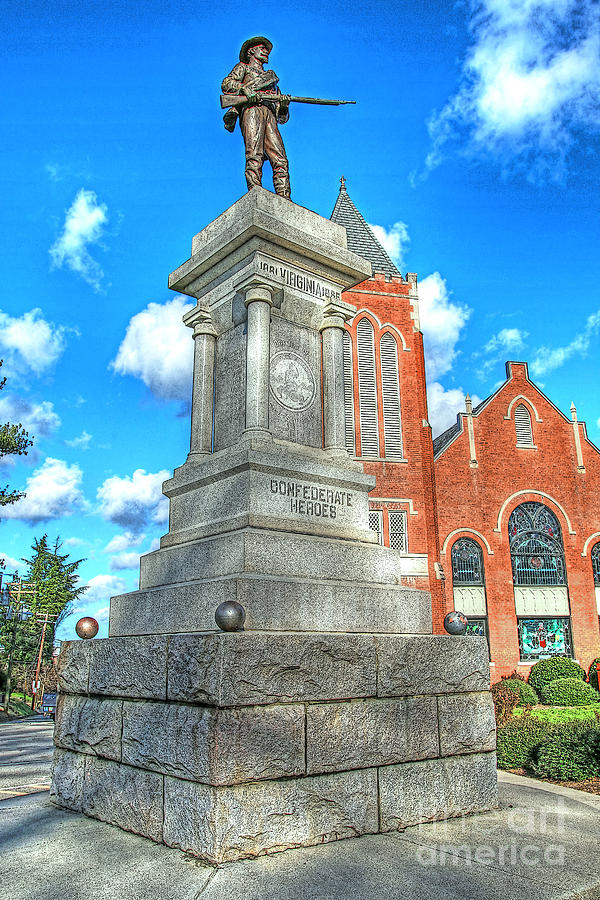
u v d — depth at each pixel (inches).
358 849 209.9
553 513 1343.5
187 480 302.5
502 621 1256.8
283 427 308.0
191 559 274.4
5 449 1079.0
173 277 342.3
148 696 230.1
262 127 342.3
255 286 303.4
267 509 271.7
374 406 1261.1
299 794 211.3
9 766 508.1
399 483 1221.7
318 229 334.6
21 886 181.3
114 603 297.1
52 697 1612.9
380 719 235.6
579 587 1310.3
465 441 1333.7
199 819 199.9
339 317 333.7
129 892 176.6
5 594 1926.7
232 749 200.1
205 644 209.0
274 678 212.1
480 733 264.1
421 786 242.2
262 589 237.1
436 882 186.1
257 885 180.1
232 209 326.3
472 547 1291.8
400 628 271.3
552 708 840.9
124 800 233.8
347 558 275.4
